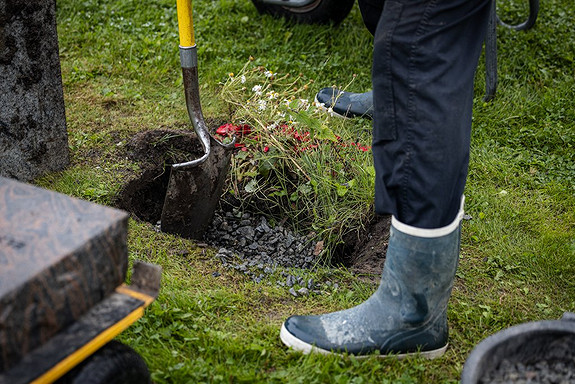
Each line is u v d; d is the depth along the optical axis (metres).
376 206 1.87
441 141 1.75
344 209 2.80
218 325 2.13
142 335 2.04
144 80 3.62
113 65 3.73
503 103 3.52
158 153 3.03
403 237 1.86
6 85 2.56
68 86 3.50
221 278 2.37
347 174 2.95
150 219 2.87
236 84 3.23
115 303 1.54
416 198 1.80
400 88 1.76
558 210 2.83
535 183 2.97
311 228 2.82
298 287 2.38
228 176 2.95
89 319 1.49
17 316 1.29
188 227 2.63
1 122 2.59
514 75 3.80
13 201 1.53
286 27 4.22
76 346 1.41
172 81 3.65
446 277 1.91
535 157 3.15
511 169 3.06
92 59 3.76
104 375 1.51
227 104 3.37
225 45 3.96
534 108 3.51
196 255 2.48
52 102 2.73
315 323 2.06
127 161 2.94
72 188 2.73
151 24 4.11
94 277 1.47
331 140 2.96
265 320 2.18
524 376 1.62
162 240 2.52
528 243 2.61
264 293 2.30
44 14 2.58
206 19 4.15
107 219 1.49
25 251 1.38
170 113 3.33
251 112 2.98
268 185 2.94
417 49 1.72
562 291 2.40
